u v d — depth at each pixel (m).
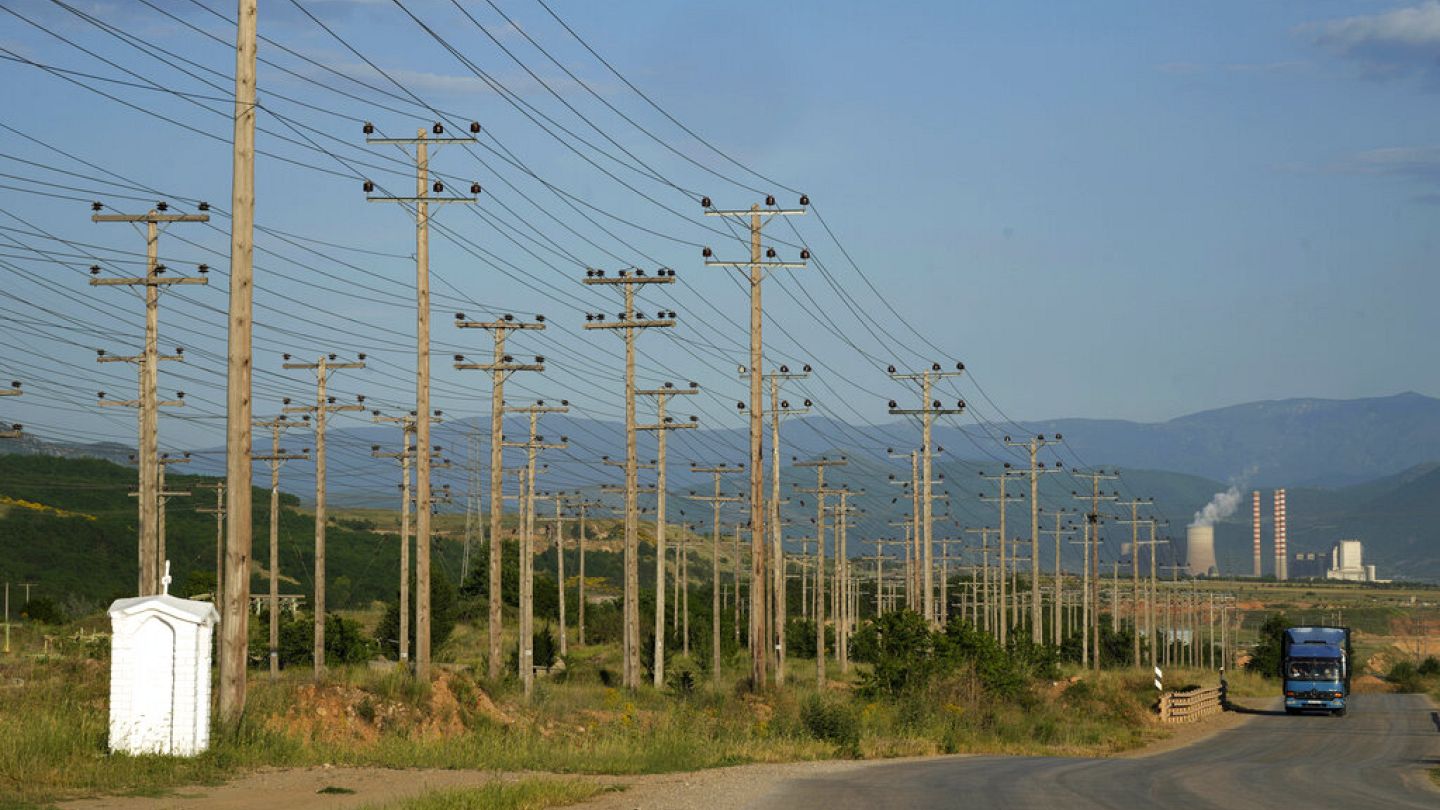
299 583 132.38
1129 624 192.50
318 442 60.47
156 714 23.53
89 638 55.28
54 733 23.00
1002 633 101.38
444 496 74.31
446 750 28.23
